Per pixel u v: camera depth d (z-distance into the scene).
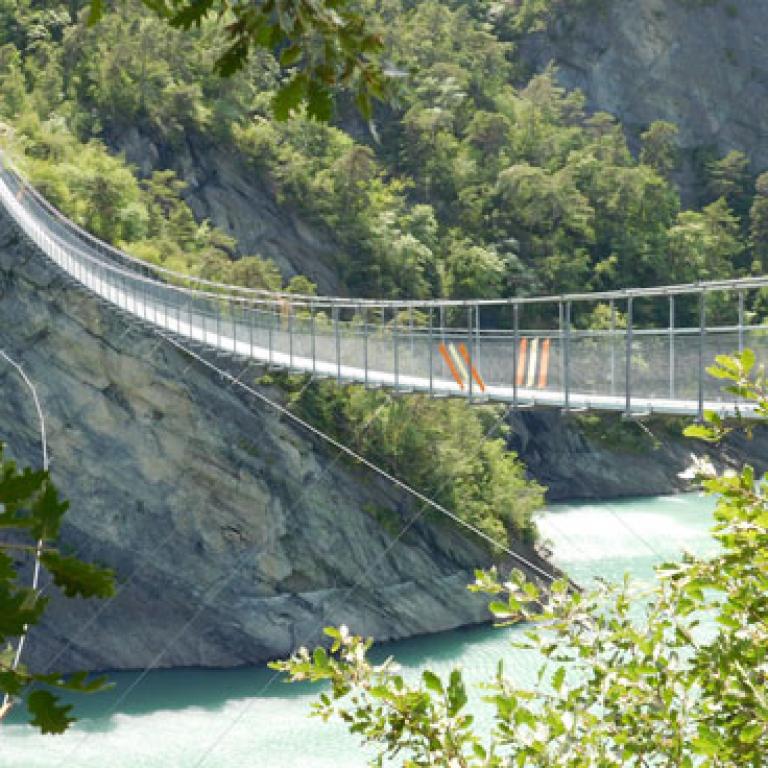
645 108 155.62
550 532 64.94
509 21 162.38
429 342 27.59
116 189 76.81
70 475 55.47
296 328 39.59
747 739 4.78
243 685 47.50
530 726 5.51
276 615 54.69
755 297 121.00
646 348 20.50
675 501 81.62
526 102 143.12
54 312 56.06
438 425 59.34
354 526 56.19
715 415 5.43
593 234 117.00
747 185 149.75
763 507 4.99
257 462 56.62
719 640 5.37
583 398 21.28
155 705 43.19
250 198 96.75
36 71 100.94
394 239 101.12
